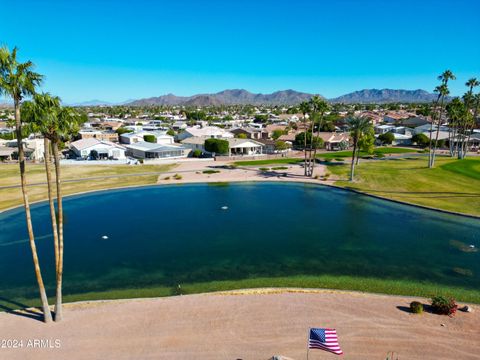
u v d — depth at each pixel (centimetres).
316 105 7269
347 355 1853
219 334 2044
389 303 2433
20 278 2942
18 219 4534
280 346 1931
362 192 6006
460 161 8269
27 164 8219
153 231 4153
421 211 4903
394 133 13512
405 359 1825
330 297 2522
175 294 2656
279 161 9138
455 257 3344
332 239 3856
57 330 2102
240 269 3114
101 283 2856
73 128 2148
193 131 12262
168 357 1842
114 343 1964
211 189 6431
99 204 5378
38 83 1956
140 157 9838
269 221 4531
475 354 1869
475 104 9781
